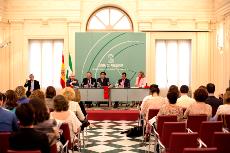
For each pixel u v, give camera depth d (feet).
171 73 50.31
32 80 41.37
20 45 49.16
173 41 50.19
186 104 22.25
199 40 49.62
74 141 17.76
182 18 49.29
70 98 20.70
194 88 49.65
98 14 49.88
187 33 49.60
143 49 46.60
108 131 30.27
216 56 49.01
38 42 49.98
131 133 27.61
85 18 49.39
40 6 49.16
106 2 49.11
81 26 49.37
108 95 39.27
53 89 21.13
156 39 49.83
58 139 15.11
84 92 39.42
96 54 46.50
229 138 11.85
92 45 46.52
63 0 49.11
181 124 15.03
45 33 49.24
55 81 50.14
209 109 19.04
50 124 13.07
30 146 10.38
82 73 46.44
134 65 46.55
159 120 17.57
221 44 46.03
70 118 16.98
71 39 49.21
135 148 23.56
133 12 49.32
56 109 16.94
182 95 22.62
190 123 17.89
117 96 39.55
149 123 20.68
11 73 49.08
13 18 49.03
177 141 12.07
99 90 39.55
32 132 10.54
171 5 49.26
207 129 15.46
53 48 50.06
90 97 39.52
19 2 49.01
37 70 50.21
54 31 49.29
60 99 16.88
